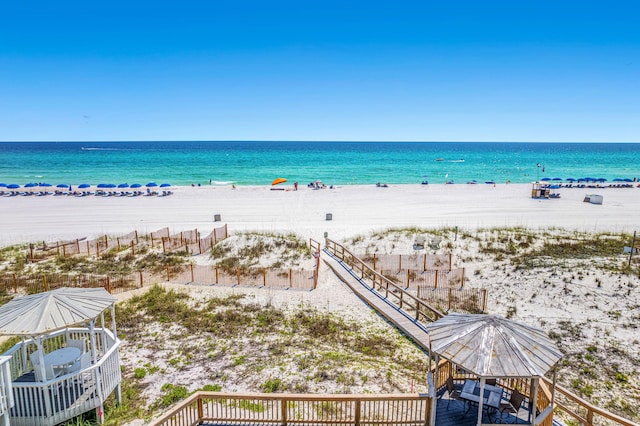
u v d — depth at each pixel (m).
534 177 86.12
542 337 9.26
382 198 53.09
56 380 9.77
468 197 53.59
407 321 16.94
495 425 9.16
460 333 9.16
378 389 11.80
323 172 94.75
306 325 16.94
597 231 32.34
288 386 11.91
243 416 10.23
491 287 20.73
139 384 12.28
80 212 43.50
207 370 13.02
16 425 9.61
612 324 16.58
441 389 10.77
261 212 43.28
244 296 20.08
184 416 10.22
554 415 11.47
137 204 48.56
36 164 110.69
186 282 22.05
